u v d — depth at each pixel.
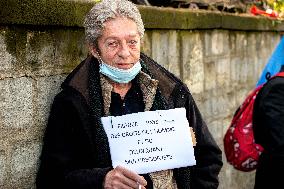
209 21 3.52
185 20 3.21
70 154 1.91
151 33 2.90
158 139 1.96
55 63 2.15
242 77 4.20
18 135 1.97
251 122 2.90
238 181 4.16
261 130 2.58
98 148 1.90
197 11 3.40
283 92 2.48
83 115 1.90
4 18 1.83
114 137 1.91
